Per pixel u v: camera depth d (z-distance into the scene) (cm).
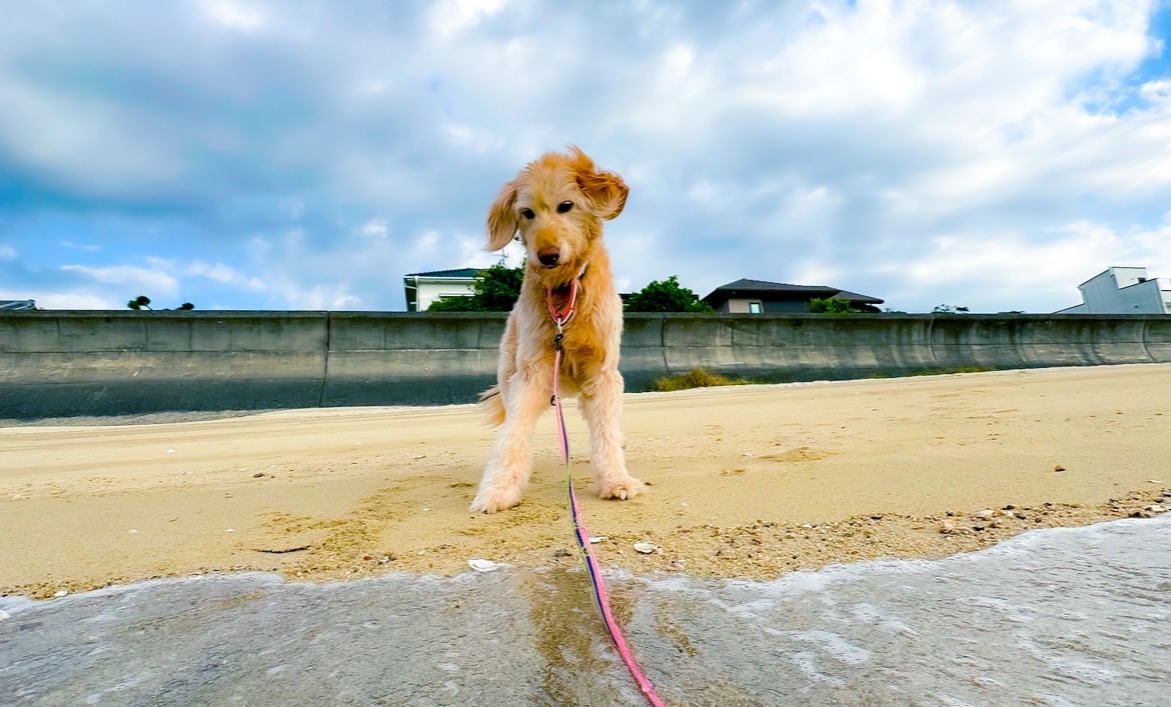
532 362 346
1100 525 223
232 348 1388
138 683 137
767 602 169
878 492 292
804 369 1711
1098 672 125
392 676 135
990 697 117
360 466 466
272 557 235
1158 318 2117
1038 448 375
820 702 118
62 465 552
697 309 3356
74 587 208
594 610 169
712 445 487
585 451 516
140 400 1262
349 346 1442
